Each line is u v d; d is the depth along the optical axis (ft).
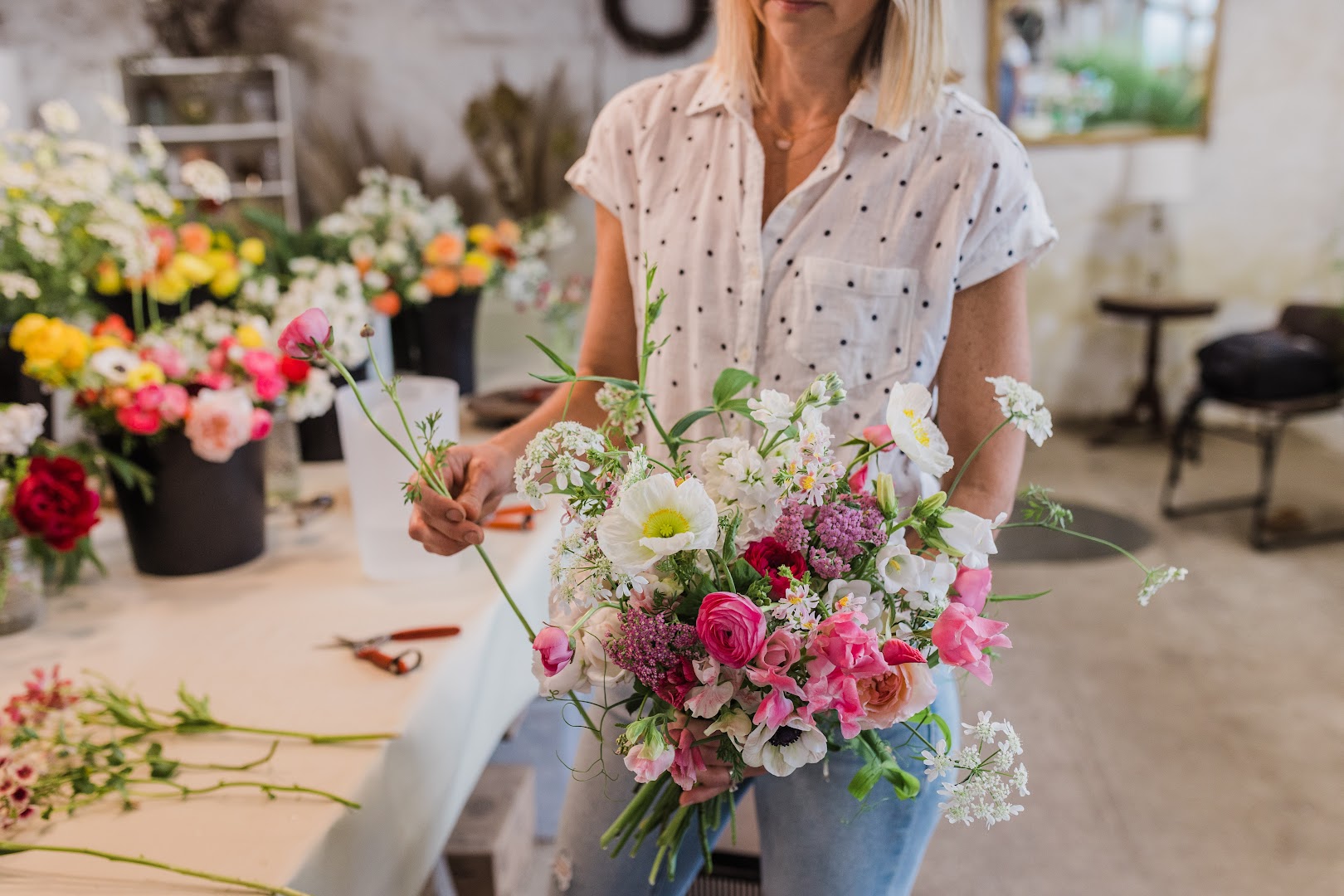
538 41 18.88
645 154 3.76
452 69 19.03
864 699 2.48
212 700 3.55
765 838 3.54
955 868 7.20
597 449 2.55
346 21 18.92
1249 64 18.16
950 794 2.56
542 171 19.15
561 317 9.00
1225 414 19.39
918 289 3.44
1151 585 2.61
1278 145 18.37
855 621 2.40
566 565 2.55
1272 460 13.05
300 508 5.53
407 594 4.45
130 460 4.56
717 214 3.60
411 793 3.41
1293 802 7.85
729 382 2.80
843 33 3.36
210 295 6.30
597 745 3.59
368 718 3.42
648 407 2.89
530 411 6.92
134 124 18.76
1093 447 17.85
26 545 4.15
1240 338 13.83
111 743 3.13
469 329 8.29
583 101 19.06
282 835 2.84
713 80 3.68
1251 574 12.23
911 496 3.53
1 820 2.86
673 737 2.64
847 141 3.46
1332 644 10.43
